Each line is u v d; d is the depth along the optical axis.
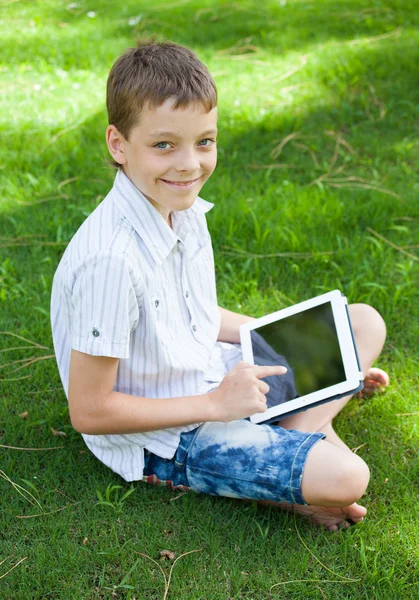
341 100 4.24
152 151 1.68
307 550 1.83
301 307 2.10
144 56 1.68
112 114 1.72
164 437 1.88
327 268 2.96
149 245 1.76
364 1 5.78
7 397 2.35
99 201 3.30
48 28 5.32
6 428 2.21
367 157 3.73
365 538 1.88
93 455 2.12
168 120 1.64
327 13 5.56
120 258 1.67
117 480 2.03
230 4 5.78
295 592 1.73
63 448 2.14
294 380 1.95
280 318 2.11
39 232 3.13
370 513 1.96
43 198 3.38
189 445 1.87
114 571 1.79
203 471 1.86
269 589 1.74
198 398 1.82
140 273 1.73
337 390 1.88
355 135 3.90
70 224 3.15
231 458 1.83
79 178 3.49
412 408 2.31
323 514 1.89
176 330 1.91
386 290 2.81
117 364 1.74
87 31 5.22
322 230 3.15
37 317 2.67
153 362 1.84
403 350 2.58
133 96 1.64
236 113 4.08
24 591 1.72
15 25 5.42
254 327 2.12
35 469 2.07
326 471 1.75
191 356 1.92
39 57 4.76
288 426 2.03
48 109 4.12
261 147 3.83
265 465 1.80
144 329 1.79
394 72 4.51
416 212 3.25
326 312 2.05
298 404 1.90
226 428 1.87
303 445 1.80
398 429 2.23
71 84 4.43
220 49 4.93
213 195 3.36
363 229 3.20
